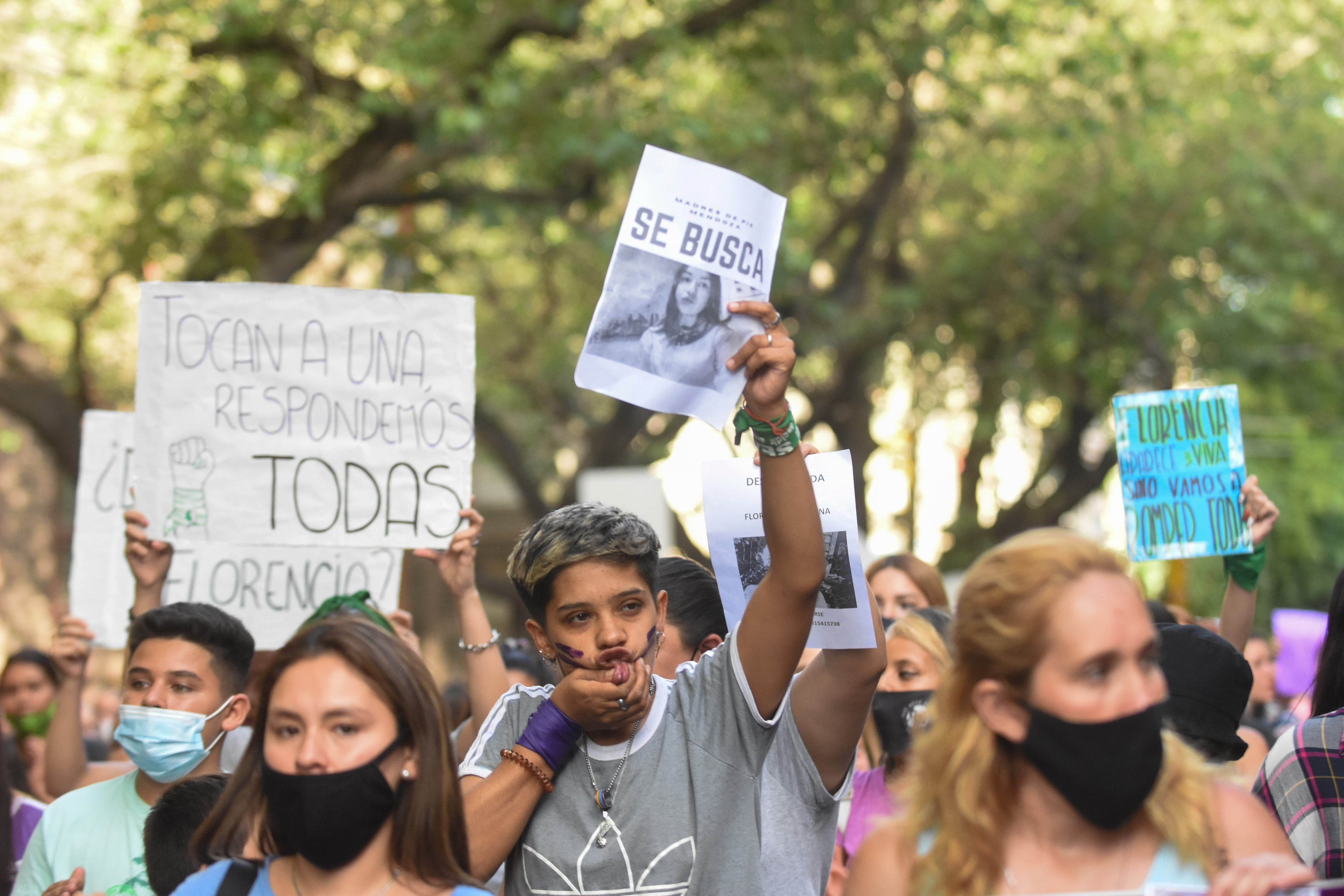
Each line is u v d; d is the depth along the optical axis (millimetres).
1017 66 17781
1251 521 5133
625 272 3268
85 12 13586
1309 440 23906
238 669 4219
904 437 25969
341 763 2570
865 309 20078
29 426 15117
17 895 4051
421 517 5160
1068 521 25703
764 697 3199
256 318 5238
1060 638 2344
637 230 3271
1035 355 22438
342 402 5219
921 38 15781
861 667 3271
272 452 5172
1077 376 22656
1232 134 20266
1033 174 21234
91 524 6207
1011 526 23828
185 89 13789
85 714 12016
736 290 3285
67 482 22328
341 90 13695
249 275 13875
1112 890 2402
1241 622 5145
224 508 5141
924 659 4555
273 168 14070
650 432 22406
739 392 3260
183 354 5199
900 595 5719
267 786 2609
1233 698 3627
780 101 16219
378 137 14055
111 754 7516
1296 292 22234
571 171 14789
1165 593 18984
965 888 2410
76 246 15516
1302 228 20734
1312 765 3416
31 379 14781
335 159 14188
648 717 3246
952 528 25234
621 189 19250
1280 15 20703
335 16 13211
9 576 21734
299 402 5203
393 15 13836
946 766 2469
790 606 3148
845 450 3324
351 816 2570
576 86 13922
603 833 3121
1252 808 2488
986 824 2418
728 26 14883
